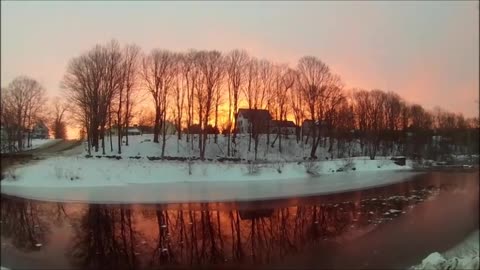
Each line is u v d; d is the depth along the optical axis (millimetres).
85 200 34281
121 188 40344
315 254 20062
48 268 18547
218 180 45906
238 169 48812
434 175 55281
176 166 47812
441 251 20000
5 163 45688
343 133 74312
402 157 69688
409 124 86312
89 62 55750
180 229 25578
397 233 23828
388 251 20234
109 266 18797
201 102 62469
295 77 72000
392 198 36375
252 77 70500
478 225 25266
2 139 60406
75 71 56156
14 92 65062
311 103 70312
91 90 55281
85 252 20891
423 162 72812
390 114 82000
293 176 49688
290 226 26172
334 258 19375
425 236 23000
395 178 51062
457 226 25172
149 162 49500
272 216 29219
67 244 22281
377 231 24359
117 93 57438
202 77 63969
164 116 61000
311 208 32031
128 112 59656
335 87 71875
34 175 42250
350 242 22125
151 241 22844
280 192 39250
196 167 47938
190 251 20906
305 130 75500
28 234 24203
